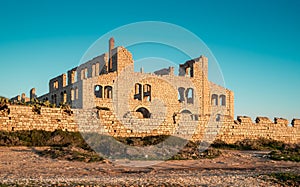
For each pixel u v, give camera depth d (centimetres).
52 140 2764
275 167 2194
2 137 2634
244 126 4056
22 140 2692
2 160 2006
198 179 1571
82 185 1312
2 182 1323
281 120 4469
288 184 1633
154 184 1392
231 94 6012
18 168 1762
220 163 2300
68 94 5175
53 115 3006
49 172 1667
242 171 1944
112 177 1555
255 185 1526
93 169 1802
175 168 1983
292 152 3197
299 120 4666
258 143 3894
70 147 2492
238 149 3519
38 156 2195
